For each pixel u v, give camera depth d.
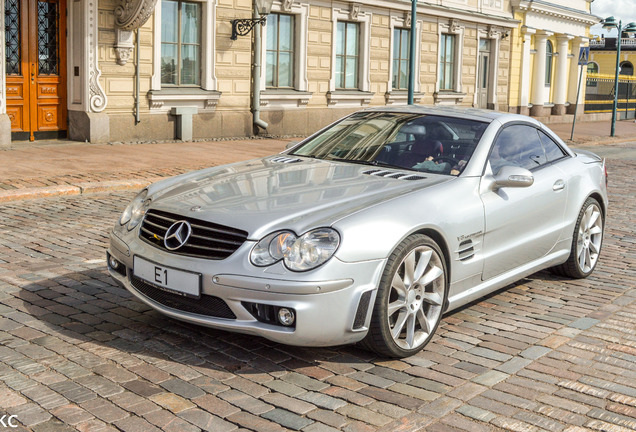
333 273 3.84
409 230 4.14
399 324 4.21
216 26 17.42
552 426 3.47
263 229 3.93
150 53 16.11
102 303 5.10
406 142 5.22
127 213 4.73
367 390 3.81
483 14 26.22
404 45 23.25
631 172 15.37
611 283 6.17
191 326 4.66
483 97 27.92
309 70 20.03
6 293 5.28
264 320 3.91
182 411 3.49
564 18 32.31
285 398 3.68
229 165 5.34
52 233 7.39
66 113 15.42
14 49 14.38
